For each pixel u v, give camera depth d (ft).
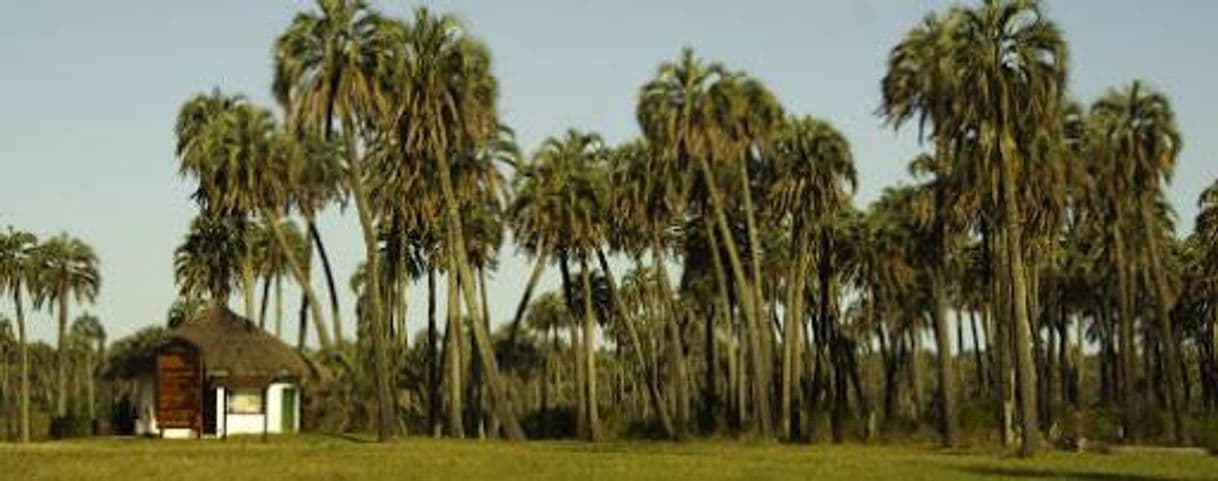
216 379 256.32
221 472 133.28
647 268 357.82
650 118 244.83
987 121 186.29
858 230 300.81
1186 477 134.72
